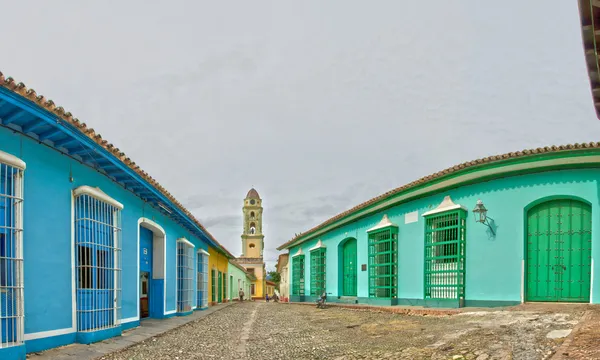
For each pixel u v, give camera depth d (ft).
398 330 35.47
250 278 183.52
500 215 43.32
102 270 33.42
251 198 210.18
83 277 31.04
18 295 23.85
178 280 59.62
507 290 42.14
